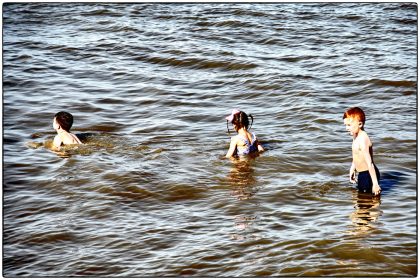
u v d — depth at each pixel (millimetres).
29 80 29625
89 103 26453
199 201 16844
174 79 29844
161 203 16766
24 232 15344
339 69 30797
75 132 23062
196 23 40250
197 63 32125
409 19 41031
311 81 28969
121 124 23953
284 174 18609
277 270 12859
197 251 13992
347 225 14914
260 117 24438
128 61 32812
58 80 29734
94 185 17938
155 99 26938
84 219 15953
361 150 16953
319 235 14383
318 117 24031
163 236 14844
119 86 28875
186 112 25297
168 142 21766
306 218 15492
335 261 13102
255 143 20438
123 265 13617
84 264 13758
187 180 18156
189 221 15617
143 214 16125
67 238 14992
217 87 28578
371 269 12719
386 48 34594
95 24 40312
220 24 39938
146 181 18094
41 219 16047
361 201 16469
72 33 38344
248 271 12922
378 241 13953
